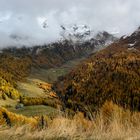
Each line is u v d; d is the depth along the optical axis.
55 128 8.34
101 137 7.45
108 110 8.45
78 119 8.49
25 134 8.52
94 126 8.12
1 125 10.01
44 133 8.26
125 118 8.30
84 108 8.66
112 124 7.91
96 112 8.46
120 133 7.58
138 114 8.29
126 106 8.52
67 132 8.05
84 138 7.54
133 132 7.68
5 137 8.43
